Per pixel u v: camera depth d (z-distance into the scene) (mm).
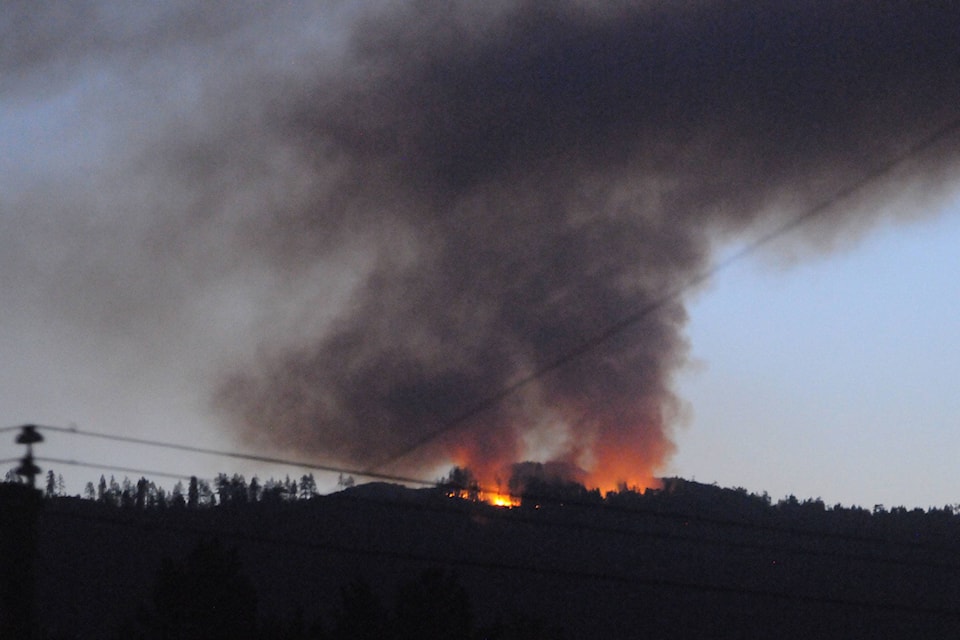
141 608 27812
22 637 16375
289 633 27969
